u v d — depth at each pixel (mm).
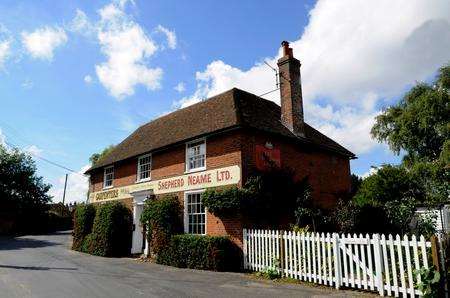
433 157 26562
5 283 10352
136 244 18562
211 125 15375
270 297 8492
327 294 8781
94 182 24312
